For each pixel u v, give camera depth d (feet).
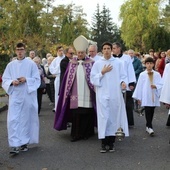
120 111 22.43
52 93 44.65
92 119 26.35
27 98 22.88
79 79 25.89
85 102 25.66
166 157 21.25
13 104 22.59
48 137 27.09
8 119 22.49
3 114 39.29
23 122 22.75
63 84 26.78
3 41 81.35
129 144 24.48
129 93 29.58
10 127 22.31
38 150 23.31
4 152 22.95
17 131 22.40
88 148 23.59
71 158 21.31
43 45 96.73
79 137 25.96
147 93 27.40
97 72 22.85
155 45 111.24
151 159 20.86
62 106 26.91
